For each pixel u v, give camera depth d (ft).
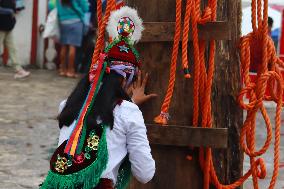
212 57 20.65
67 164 17.81
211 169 21.24
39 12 82.28
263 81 21.09
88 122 17.85
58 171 17.90
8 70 78.54
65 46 75.51
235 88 21.48
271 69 21.68
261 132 50.72
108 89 18.16
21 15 82.07
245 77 21.29
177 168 21.39
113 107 18.01
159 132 21.01
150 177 18.31
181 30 20.47
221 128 20.79
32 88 66.18
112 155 17.89
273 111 59.67
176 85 21.01
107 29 19.13
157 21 20.97
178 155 21.31
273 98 22.07
